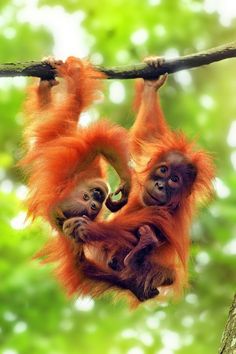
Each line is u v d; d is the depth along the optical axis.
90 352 17.52
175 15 20.67
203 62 11.08
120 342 17.52
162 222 11.47
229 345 9.10
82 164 11.07
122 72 11.21
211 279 16.92
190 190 11.68
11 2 20.92
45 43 20.83
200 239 16.69
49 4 20.62
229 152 20.02
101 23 20.61
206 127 20.16
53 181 11.03
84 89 11.22
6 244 16.08
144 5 20.52
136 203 11.65
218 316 16.92
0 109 20.48
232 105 20.41
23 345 16.61
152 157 11.72
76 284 11.53
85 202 11.01
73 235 10.98
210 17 20.98
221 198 16.44
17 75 10.91
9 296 16.88
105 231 11.15
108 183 11.37
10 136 20.39
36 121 11.34
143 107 12.08
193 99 20.45
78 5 20.53
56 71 11.10
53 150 11.03
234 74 20.56
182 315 17.33
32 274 16.70
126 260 11.21
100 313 18.02
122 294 11.69
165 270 11.58
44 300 17.06
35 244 16.34
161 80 12.08
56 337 17.05
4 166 16.88
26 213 11.33
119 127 11.19
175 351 17.25
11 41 20.69
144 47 20.78
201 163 11.77
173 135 11.92
